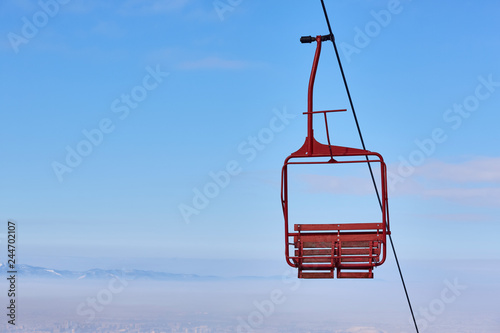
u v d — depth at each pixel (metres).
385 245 11.00
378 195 12.95
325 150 11.28
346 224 11.27
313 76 11.45
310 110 11.42
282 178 11.59
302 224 11.41
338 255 11.13
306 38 11.40
